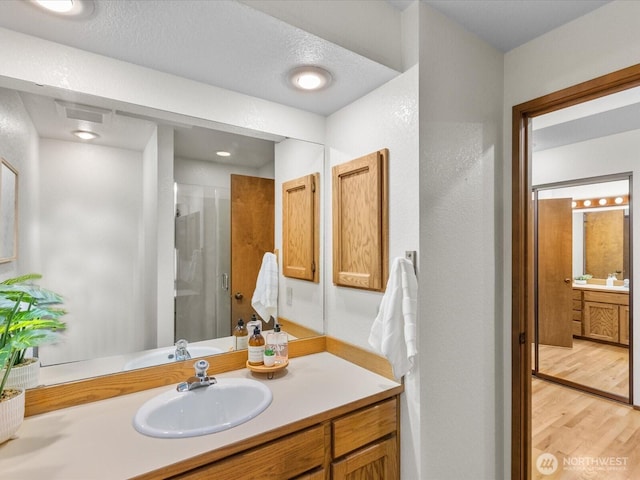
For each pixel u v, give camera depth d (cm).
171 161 149
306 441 114
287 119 177
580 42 147
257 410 117
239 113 162
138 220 142
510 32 159
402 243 144
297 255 182
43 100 121
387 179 151
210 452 94
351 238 169
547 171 374
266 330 175
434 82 143
